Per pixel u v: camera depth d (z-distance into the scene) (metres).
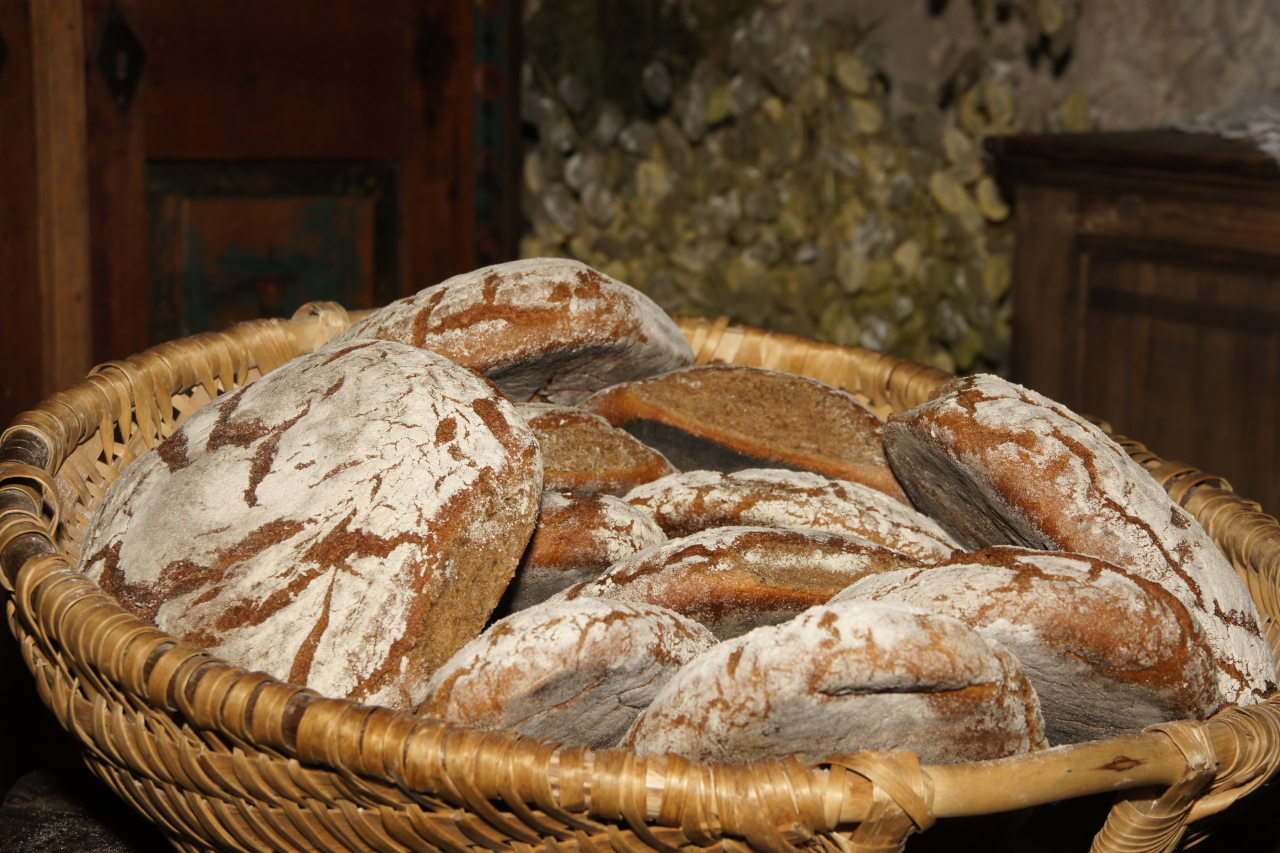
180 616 1.27
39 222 1.91
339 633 1.25
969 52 2.28
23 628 1.26
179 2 2.00
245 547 1.28
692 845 1.12
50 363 1.94
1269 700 1.22
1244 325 1.85
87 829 1.37
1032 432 1.32
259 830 1.18
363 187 2.28
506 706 1.18
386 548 1.26
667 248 2.56
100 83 1.95
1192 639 1.21
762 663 1.14
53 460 1.36
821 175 2.42
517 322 1.45
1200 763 1.15
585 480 1.44
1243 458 1.87
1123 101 2.21
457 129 2.39
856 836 1.11
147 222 2.02
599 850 1.13
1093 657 1.20
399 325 1.47
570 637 1.19
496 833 1.14
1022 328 2.09
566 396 1.57
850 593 1.27
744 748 1.16
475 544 1.28
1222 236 1.85
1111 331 1.98
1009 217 2.31
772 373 1.55
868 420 1.53
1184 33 2.12
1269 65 2.04
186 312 2.08
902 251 2.39
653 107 2.55
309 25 2.14
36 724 1.80
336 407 1.33
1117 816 1.18
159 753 1.19
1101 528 1.30
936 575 1.24
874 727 1.16
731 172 2.49
